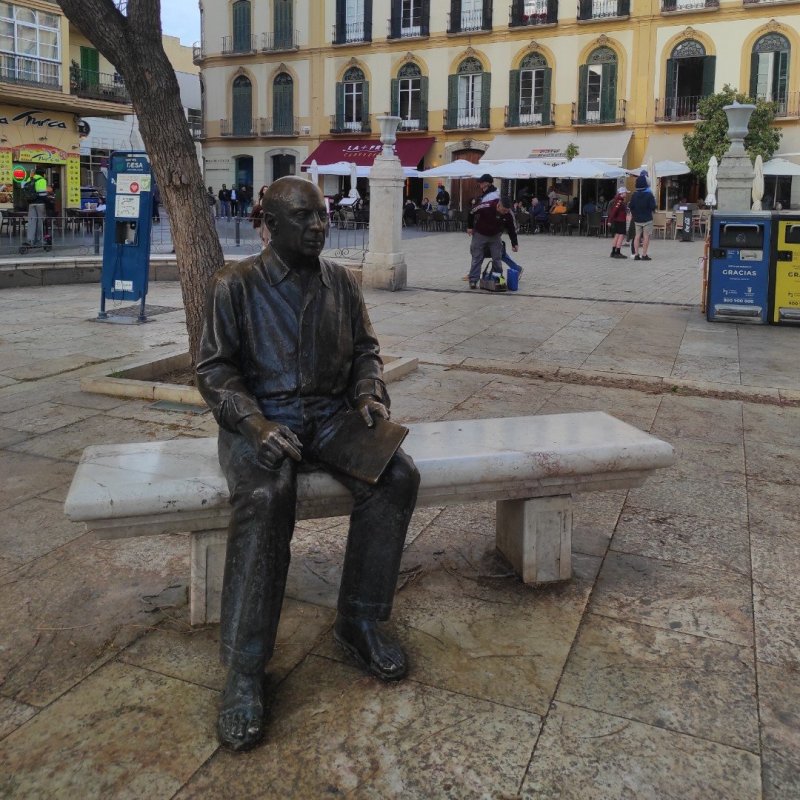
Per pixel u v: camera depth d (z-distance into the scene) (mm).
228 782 2143
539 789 2123
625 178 33906
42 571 3338
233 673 2365
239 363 2627
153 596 3137
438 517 3947
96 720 2389
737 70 32938
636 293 12477
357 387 2715
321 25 39219
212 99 42188
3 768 2191
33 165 29594
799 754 2266
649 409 5973
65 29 29031
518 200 36094
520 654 2748
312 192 2539
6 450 4848
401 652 2633
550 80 35656
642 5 33688
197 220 5895
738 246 9562
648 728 2369
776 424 5625
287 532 2365
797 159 32375
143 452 3066
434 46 37406
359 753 2252
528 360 7625
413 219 33250
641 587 3240
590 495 4242
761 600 3139
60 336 8664
